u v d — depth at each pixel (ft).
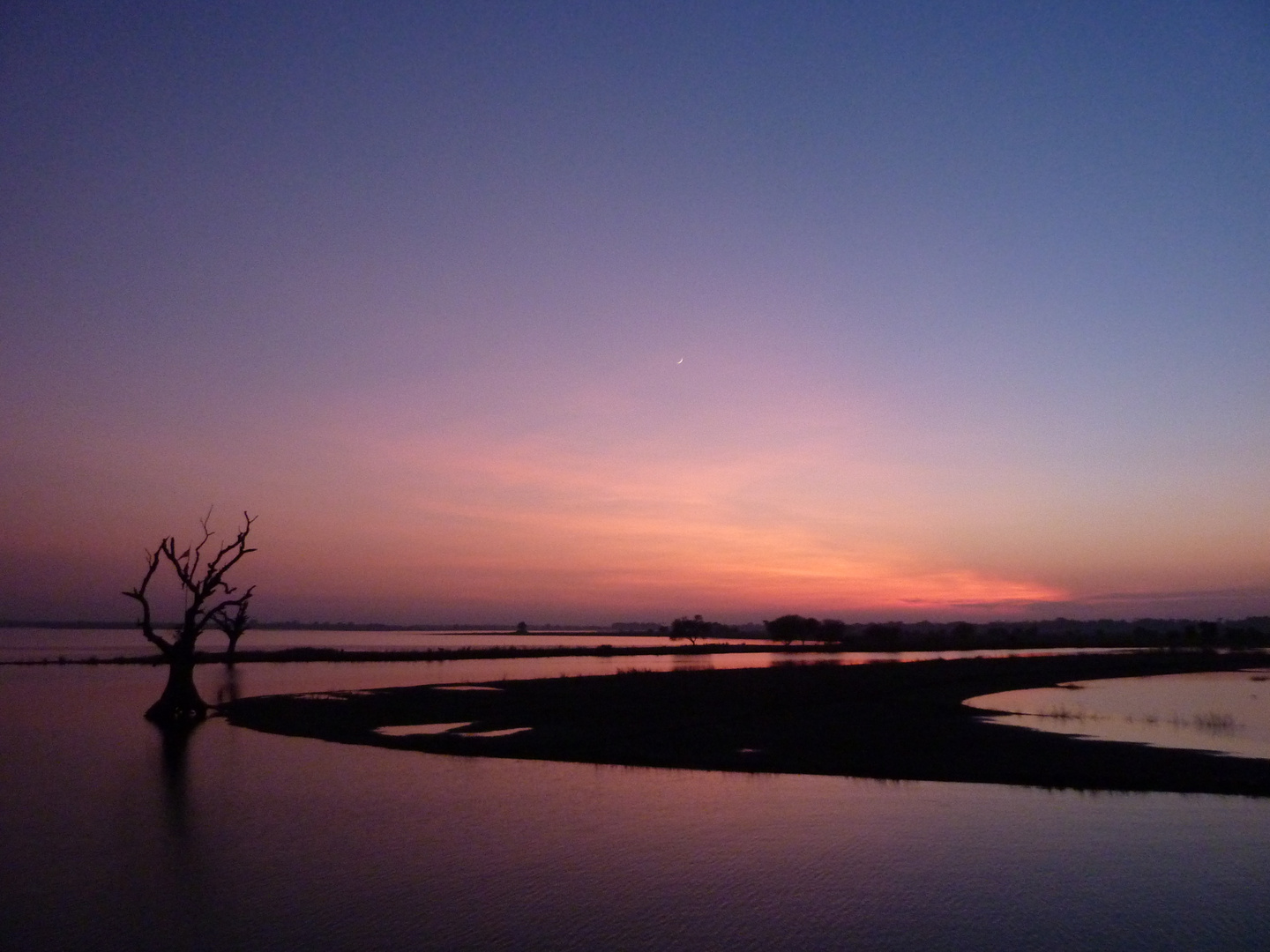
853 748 86.63
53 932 35.06
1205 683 191.11
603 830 52.47
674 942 33.71
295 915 36.88
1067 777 69.00
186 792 65.26
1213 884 41.19
